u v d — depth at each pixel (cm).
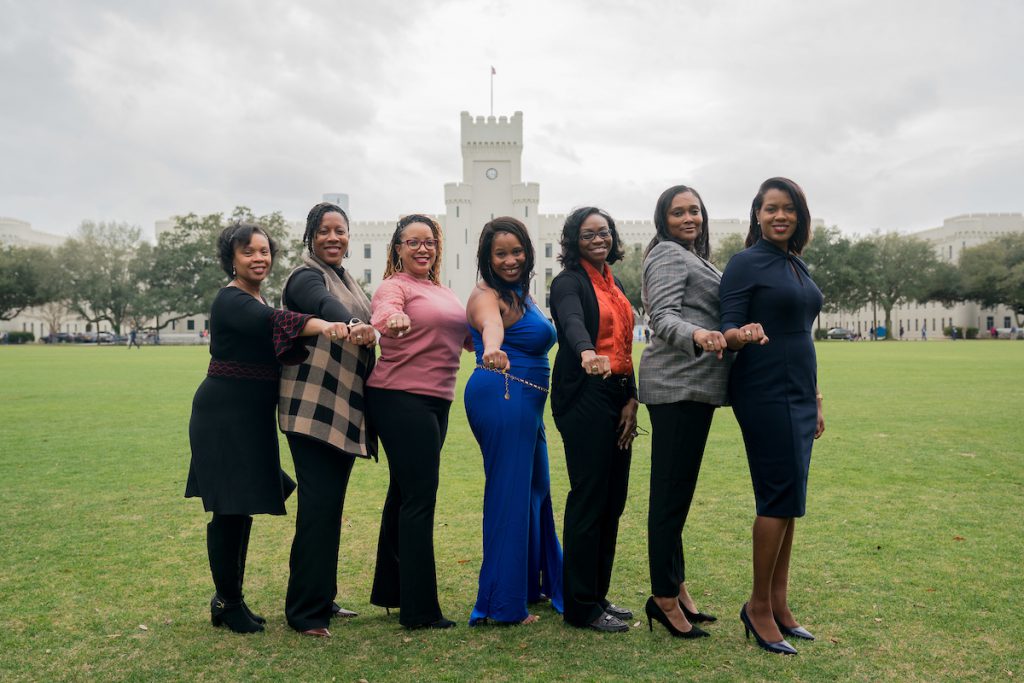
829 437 885
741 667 299
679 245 346
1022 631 331
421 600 346
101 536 500
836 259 6106
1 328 8000
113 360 2911
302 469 346
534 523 382
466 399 367
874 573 409
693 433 332
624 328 354
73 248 6412
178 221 6531
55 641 329
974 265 6391
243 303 336
